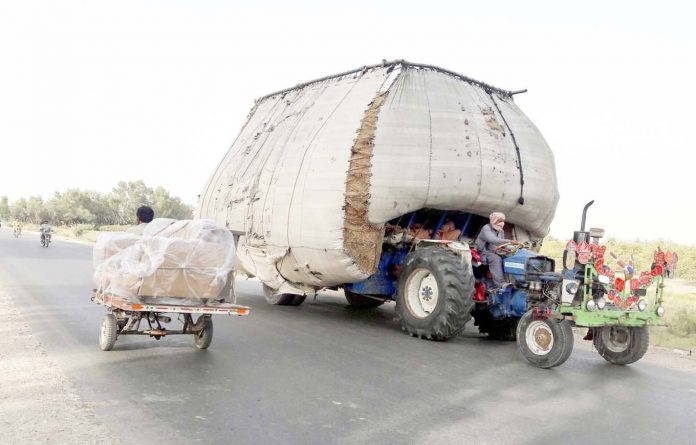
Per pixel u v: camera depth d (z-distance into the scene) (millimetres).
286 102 12758
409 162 9445
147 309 6695
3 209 122250
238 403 5469
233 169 13086
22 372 6242
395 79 10062
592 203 7609
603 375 7246
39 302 11484
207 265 7094
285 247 10523
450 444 4609
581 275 7387
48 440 4355
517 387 6441
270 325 10031
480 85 10984
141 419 4918
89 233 55000
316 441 4570
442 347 8602
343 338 9031
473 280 8906
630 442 4824
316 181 9922
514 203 10188
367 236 9648
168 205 82875
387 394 5949
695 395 6414
